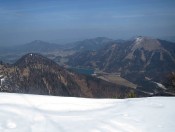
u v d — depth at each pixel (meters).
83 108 5.98
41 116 5.08
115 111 5.76
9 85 67.88
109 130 4.56
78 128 4.57
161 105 6.23
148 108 5.97
